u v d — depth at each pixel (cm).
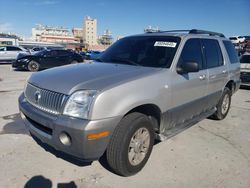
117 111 275
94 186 293
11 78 1173
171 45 387
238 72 600
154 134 338
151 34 437
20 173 312
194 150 394
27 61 1527
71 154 277
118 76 306
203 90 437
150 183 302
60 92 283
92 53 3447
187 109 399
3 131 443
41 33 12256
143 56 388
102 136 269
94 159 281
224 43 546
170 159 362
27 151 367
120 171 302
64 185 293
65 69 357
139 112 322
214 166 346
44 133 296
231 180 314
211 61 471
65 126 266
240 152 395
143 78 312
